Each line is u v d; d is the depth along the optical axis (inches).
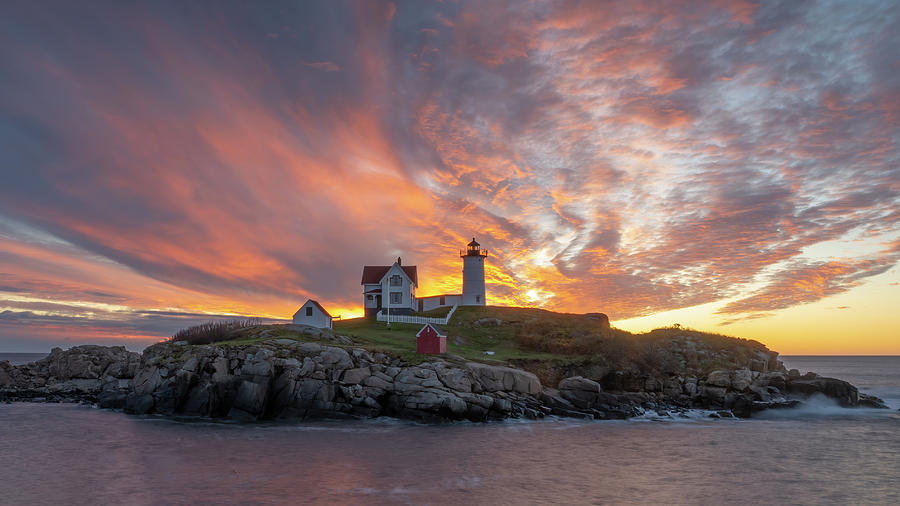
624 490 1229.1
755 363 2886.3
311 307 3176.7
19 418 2117.4
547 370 2623.0
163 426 1943.9
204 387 2107.5
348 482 1269.7
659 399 2512.3
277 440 1722.4
